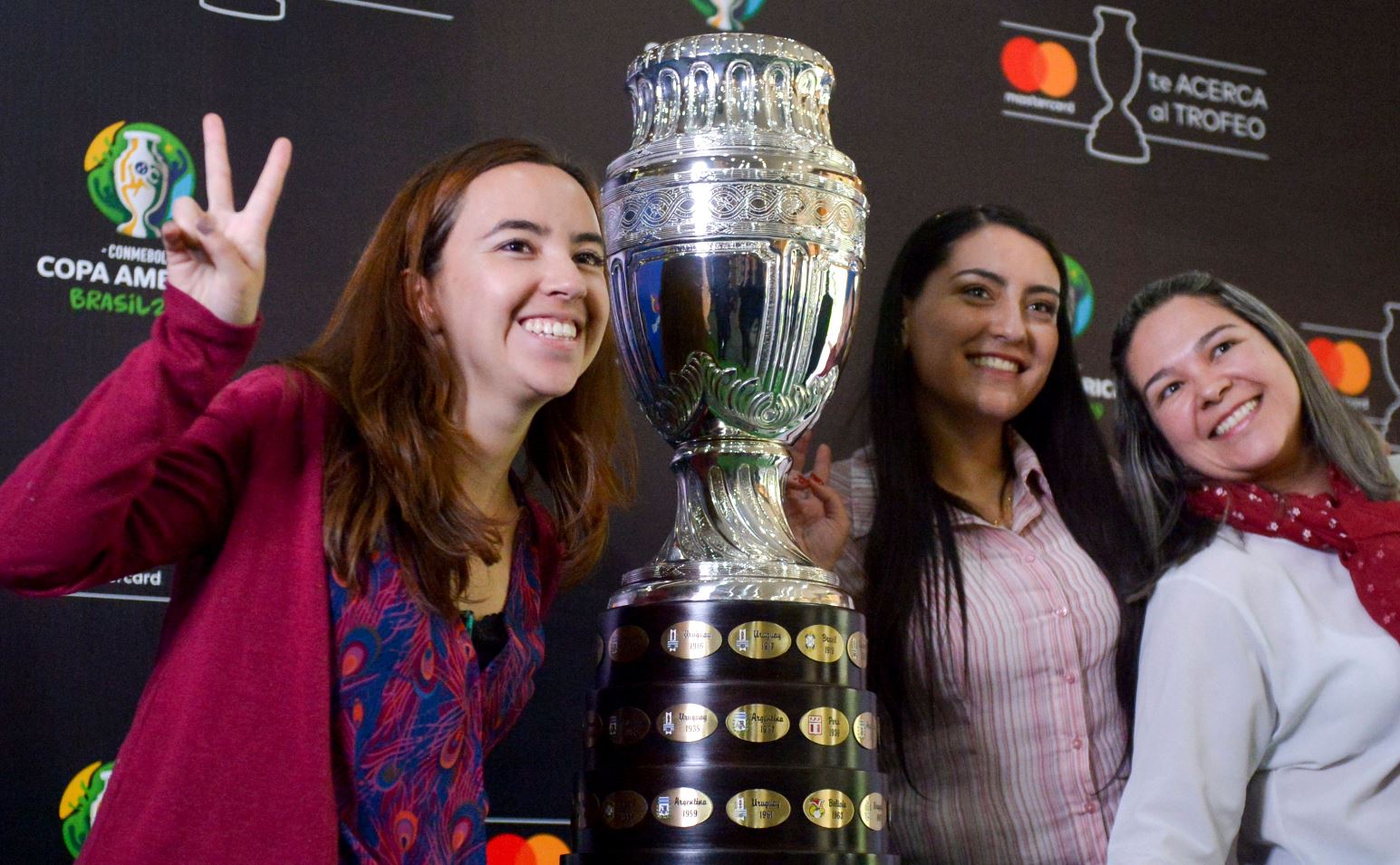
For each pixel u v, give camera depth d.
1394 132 2.11
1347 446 1.66
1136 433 1.72
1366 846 1.48
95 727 1.46
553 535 1.31
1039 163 1.92
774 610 1.14
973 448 1.71
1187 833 1.45
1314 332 2.02
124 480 0.94
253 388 1.08
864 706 1.15
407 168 1.65
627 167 1.21
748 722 1.10
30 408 1.48
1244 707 1.52
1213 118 2.03
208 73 1.58
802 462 1.66
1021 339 1.67
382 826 1.04
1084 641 1.59
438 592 1.07
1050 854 1.53
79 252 1.52
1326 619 1.55
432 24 1.68
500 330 1.11
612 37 1.76
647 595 1.17
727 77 1.23
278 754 0.98
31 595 0.99
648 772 1.10
